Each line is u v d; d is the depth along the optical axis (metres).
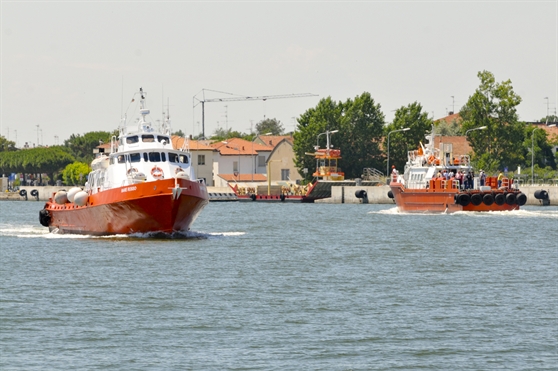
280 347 71.75
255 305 88.31
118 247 138.12
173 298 92.12
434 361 68.06
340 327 78.38
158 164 150.00
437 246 146.62
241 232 175.75
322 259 126.25
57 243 146.50
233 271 112.19
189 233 156.00
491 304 89.06
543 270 114.88
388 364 67.31
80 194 155.12
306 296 93.56
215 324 79.44
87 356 69.06
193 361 67.75
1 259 124.94
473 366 66.81
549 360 68.25
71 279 105.19
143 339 74.25
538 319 81.69
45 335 75.50
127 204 143.50
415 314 83.94
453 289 98.56
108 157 159.50
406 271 113.56
